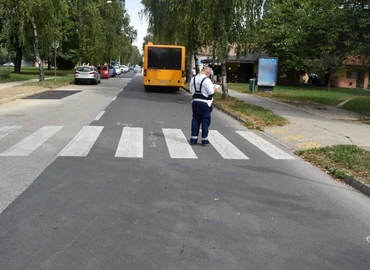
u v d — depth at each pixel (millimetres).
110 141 8797
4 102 16312
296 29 19266
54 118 12008
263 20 18750
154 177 6227
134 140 9016
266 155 8203
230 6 17219
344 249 4059
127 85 32094
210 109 8758
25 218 4480
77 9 37812
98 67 45656
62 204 4938
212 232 4305
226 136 10250
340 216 4980
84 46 38719
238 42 18266
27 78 32188
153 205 5031
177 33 26453
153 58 24891
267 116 13453
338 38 15695
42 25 27422
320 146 9117
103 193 5395
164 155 7695
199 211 4902
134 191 5527
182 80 25297
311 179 6578
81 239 4008
